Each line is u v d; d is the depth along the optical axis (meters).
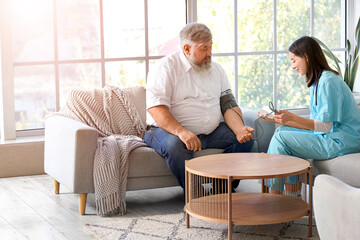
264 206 2.91
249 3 5.06
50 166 3.73
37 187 4.00
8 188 3.97
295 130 3.45
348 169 3.06
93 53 4.62
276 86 5.26
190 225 3.05
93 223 3.12
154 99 3.54
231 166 2.88
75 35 4.56
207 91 3.66
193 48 3.56
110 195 3.26
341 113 3.22
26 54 4.45
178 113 3.61
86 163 3.26
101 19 4.61
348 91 3.31
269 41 5.19
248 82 5.13
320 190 2.04
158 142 3.43
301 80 5.38
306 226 3.01
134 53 4.75
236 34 5.02
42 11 4.46
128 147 3.38
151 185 3.43
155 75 3.60
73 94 3.84
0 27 4.29
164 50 4.85
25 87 4.48
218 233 2.91
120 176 3.32
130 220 3.16
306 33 5.35
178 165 3.35
